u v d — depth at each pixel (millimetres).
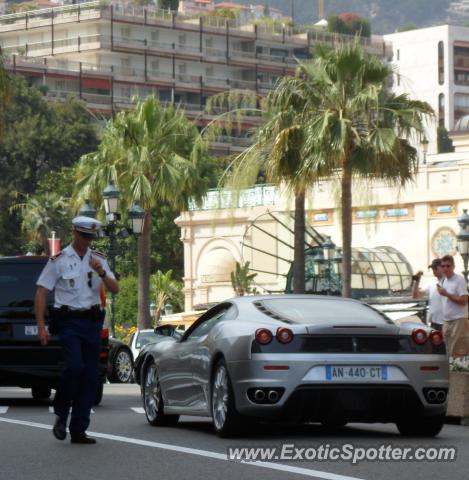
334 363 23359
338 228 107938
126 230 69000
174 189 85188
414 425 24578
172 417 27188
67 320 23078
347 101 66375
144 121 86750
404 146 67125
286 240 112750
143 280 83812
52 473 18906
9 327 34312
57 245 81000
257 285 107938
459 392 28031
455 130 121875
